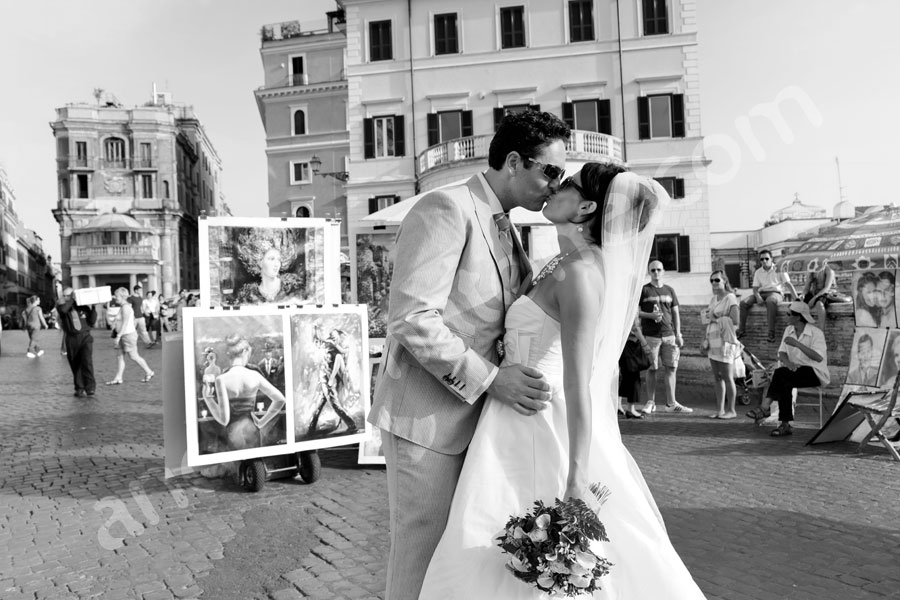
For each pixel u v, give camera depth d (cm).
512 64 2464
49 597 334
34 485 552
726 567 351
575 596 179
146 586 345
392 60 2558
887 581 331
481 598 179
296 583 344
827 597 315
